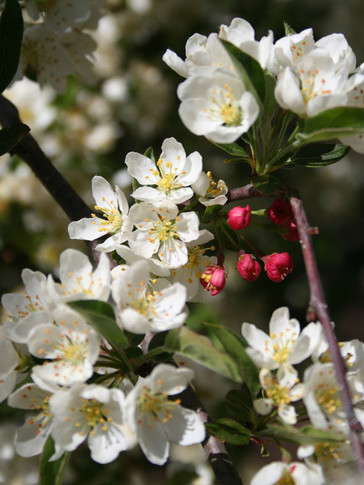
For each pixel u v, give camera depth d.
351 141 0.54
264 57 0.55
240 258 0.58
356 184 1.33
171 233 0.56
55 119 0.98
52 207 0.92
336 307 1.30
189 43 0.58
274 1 1.14
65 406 0.50
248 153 0.59
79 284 0.53
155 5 1.12
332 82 0.53
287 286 1.15
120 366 0.53
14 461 0.78
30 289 0.56
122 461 0.84
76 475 0.81
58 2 0.71
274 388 0.51
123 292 0.52
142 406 0.51
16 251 0.94
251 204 1.12
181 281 0.58
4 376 0.53
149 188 0.57
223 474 0.54
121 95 1.05
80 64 0.76
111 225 0.58
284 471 0.50
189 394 0.56
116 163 1.03
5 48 0.62
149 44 1.14
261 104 0.53
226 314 1.10
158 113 1.08
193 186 0.57
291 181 1.29
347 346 0.54
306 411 0.53
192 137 1.12
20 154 0.68
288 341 0.52
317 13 1.17
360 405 0.53
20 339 0.52
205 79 0.53
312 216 1.31
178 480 0.80
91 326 0.50
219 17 1.14
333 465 0.51
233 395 0.53
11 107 0.70
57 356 0.51
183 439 0.51
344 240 1.49
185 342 0.50
